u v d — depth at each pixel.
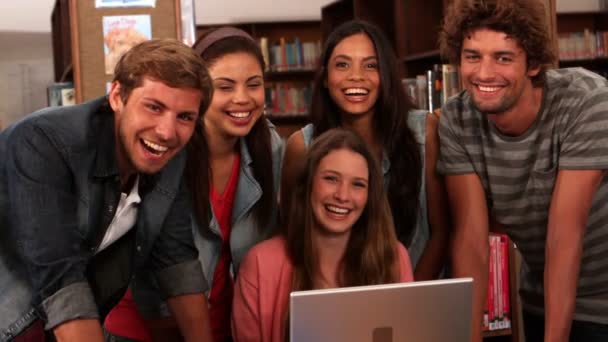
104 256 1.78
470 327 1.59
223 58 2.04
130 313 2.19
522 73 1.86
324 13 6.38
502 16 1.81
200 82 1.50
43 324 1.61
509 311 2.88
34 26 7.84
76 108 1.60
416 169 2.29
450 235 2.37
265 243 2.11
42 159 1.51
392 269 2.06
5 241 1.56
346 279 2.07
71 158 1.55
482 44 1.85
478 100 1.90
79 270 1.54
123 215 1.75
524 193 2.02
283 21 7.86
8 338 1.59
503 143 2.00
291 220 2.07
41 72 7.89
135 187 1.75
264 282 2.04
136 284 2.13
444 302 1.55
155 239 1.87
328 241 2.07
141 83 1.47
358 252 2.06
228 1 7.92
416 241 2.35
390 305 1.52
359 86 2.26
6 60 7.80
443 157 2.16
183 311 1.94
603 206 1.99
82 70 3.13
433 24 4.76
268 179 2.22
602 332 2.06
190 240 1.96
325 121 2.38
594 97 1.85
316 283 2.05
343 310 1.50
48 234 1.49
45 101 7.92
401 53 4.70
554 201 1.90
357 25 2.29
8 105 7.82
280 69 7.56
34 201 1.48
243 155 2.19
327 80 2.34
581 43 4.45
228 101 2.05
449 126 2.13
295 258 2.05
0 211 1.55
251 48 2.09
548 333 1.87
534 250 2.12
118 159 1.65
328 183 2.02
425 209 2.34
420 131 2.32
